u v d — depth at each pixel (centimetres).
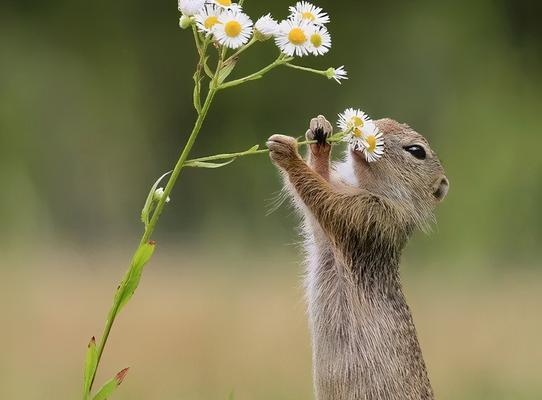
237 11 562
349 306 736
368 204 744
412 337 745
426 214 791
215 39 561
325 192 733
